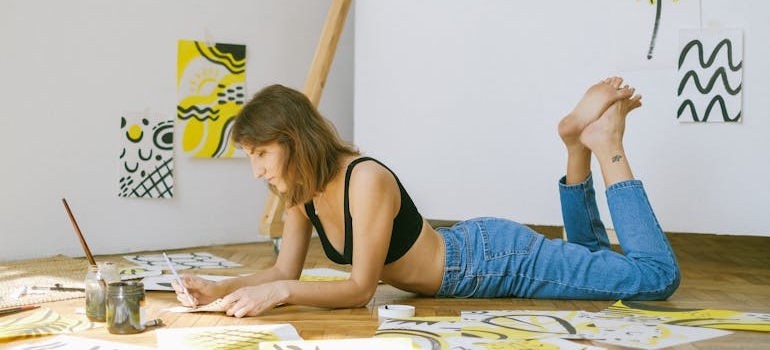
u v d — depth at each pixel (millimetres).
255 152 2086
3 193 3420
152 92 3836
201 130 3998
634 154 3494
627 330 1948
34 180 3506
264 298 2086
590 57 3533
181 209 3967
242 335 1849
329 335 1897
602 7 3506
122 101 3748
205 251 3842
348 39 4605
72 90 3598
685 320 2078
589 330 1940
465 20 3746
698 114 3389
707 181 3395
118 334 1863
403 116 3906
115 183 3744
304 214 2359
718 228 3393
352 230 2172
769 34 3303
